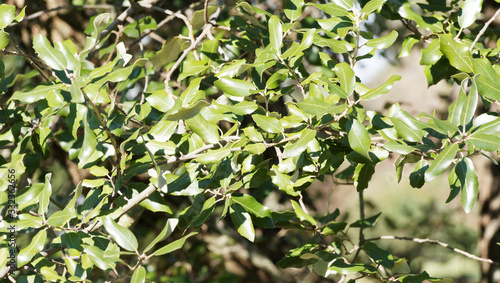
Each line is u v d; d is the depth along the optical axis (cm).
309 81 147
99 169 147
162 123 146
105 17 140
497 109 211
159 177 136
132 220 169
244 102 143
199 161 139
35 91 141
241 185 144
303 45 144
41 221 139
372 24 239
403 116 138
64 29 226
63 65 141
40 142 157
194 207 146
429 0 169
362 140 133
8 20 146
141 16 234
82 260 139
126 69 137
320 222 187
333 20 153
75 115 146
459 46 146
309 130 135
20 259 136
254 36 171
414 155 149
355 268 145
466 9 155
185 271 243
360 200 189
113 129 145
